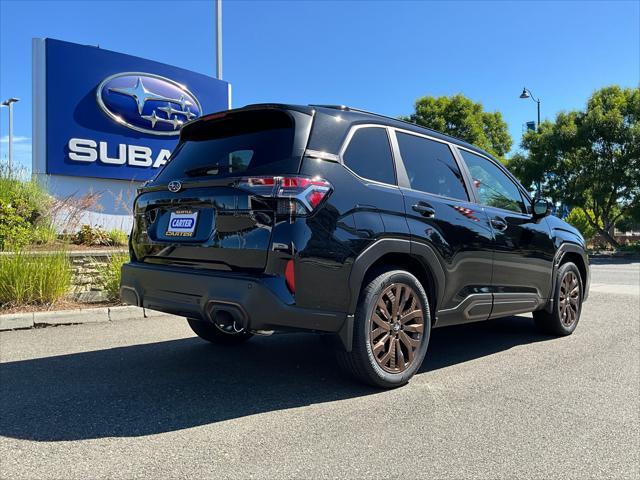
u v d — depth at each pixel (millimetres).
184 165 4008
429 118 30297
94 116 12047
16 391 3803
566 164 27031
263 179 3371
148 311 6863
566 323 6008
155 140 12992
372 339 3764
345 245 3523
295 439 3023
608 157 25828
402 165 4199
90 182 12055
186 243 3672
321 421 3297
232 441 2984
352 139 3871
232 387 3939
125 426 3178
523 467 2754
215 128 4098
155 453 2820
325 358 4797
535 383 4191
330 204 3500
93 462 2711
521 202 5523
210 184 3590
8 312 6262
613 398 3848
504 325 6719
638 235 35125
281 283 3283
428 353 5188
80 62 11898
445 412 3506
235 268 3418
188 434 3072
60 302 6852
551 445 3029
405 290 3982
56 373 4262
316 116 3740
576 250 6090
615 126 24922
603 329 6453
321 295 3426
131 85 12570
